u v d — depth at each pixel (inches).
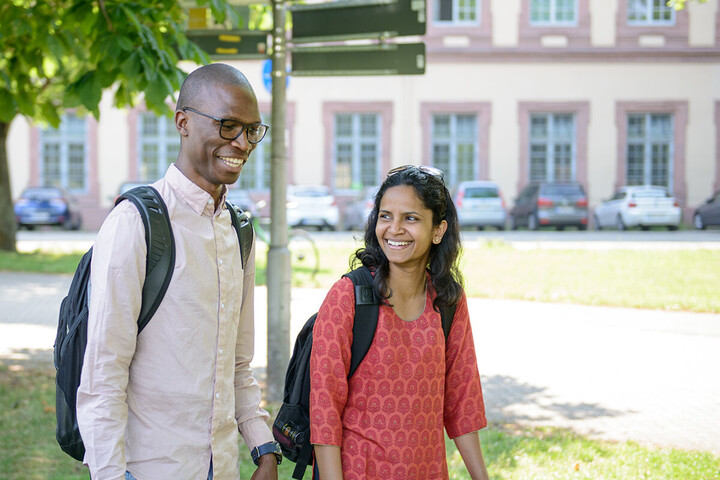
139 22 162.6
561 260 551.2
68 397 72.4
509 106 1045.2
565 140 1055.0
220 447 76.8
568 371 249.9
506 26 1040.8
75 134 1039.0
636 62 1040.8
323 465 78.0
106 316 70.1
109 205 1042.1
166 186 75.8
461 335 86.5
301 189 955.3
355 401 79.8
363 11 186.9
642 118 1053.2
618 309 370.9
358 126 1054.4
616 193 962.7
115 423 69.9
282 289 202.8
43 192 950.4
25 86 195.0
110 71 157.6
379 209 83.2
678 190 1049.5
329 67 193.0
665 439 181.9
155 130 1046.4
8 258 570.3
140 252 71.8
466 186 941.2
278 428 84.7
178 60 180.1
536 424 193.3
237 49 197.2
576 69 1042.7
